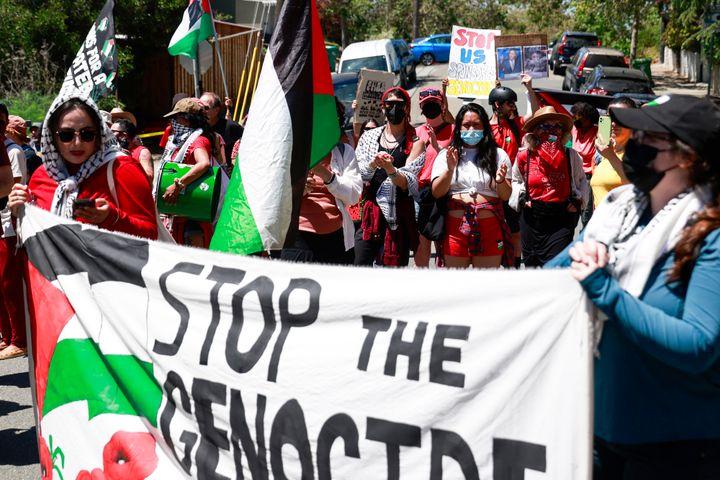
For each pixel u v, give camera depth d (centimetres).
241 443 330
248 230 435
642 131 260
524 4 6744
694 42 3759
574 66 3228
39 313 409
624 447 272
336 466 306
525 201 713
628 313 247
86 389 383
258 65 2155
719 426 264
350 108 1517
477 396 277
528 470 268
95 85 558
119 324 374
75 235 391
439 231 641
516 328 270
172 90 2430
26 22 1967
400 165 670
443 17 6781
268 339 323
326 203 601
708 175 253
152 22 2178
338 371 304
